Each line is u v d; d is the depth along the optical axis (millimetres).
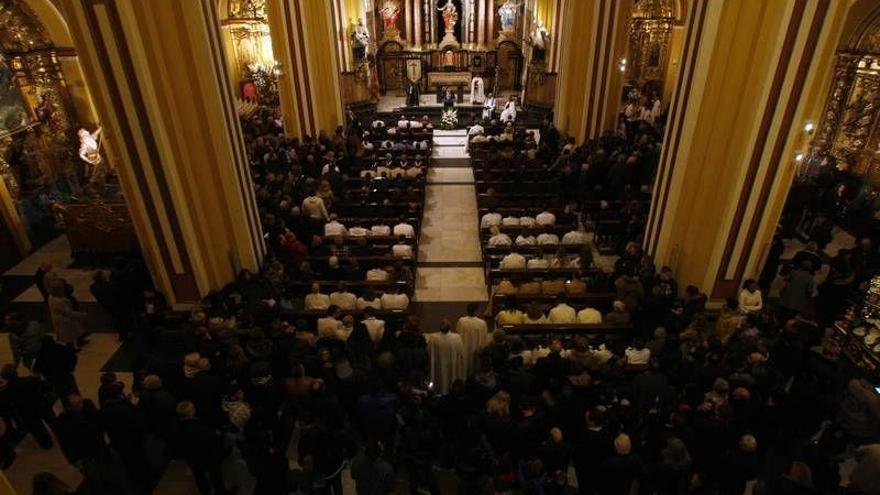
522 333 8195
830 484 6070
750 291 8750
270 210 12391
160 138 8945
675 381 7074
